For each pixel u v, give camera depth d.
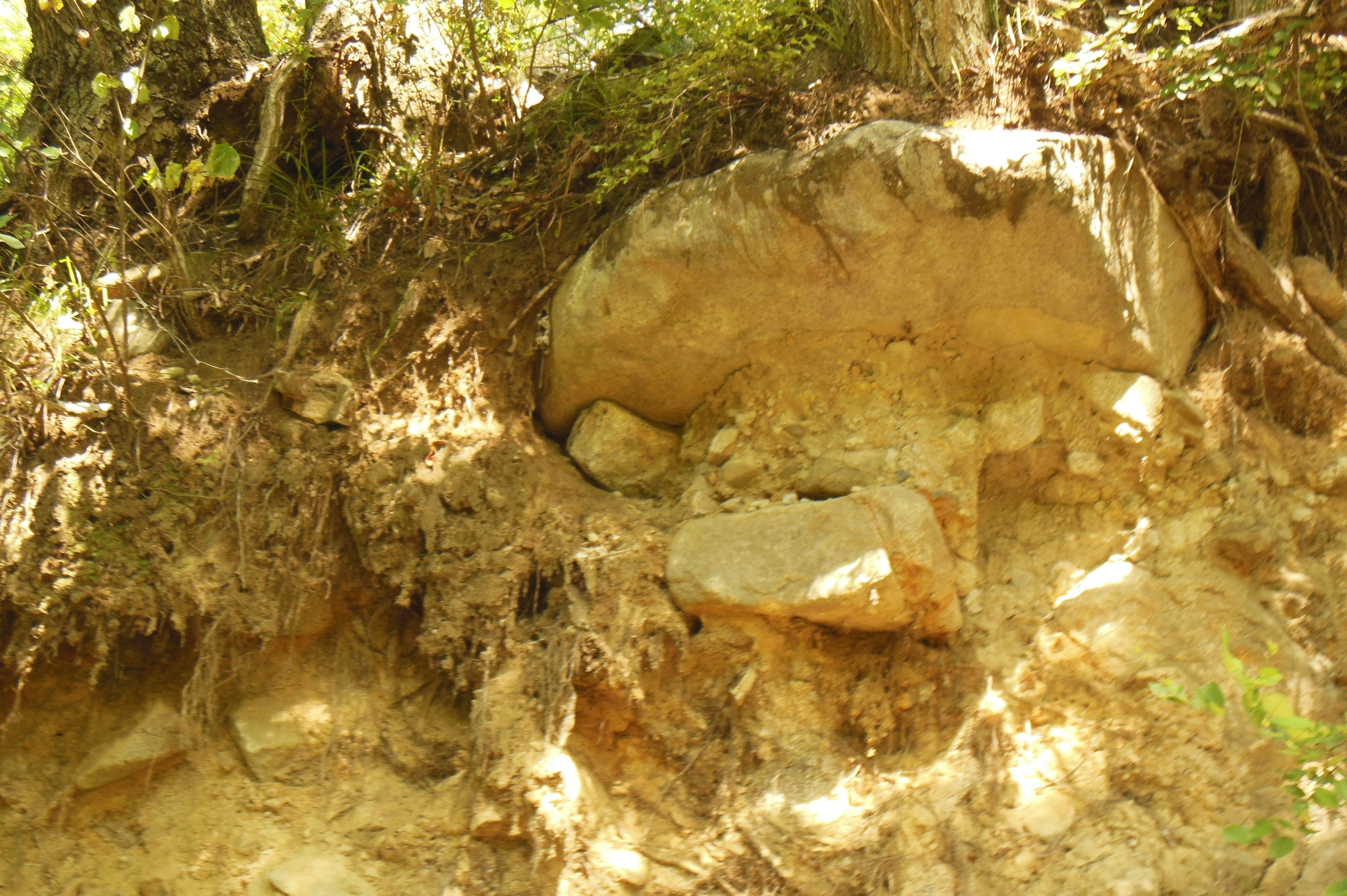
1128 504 3.48
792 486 3.50
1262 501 3.46
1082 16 3.65
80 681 3.34
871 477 3.41
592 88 3.99
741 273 3.43
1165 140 3.53
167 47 4.14
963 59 3.46
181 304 3.70
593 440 3.69
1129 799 3.18
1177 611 3.34
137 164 4.01
